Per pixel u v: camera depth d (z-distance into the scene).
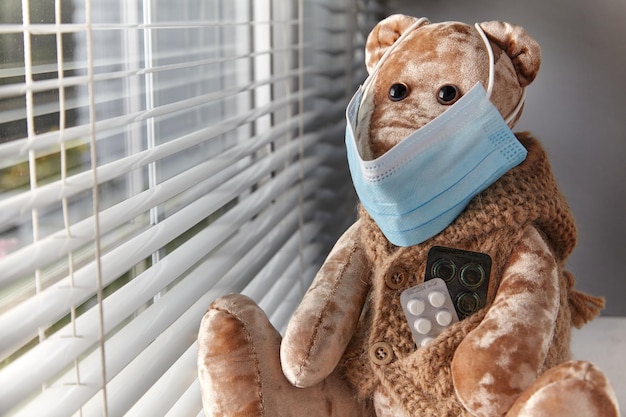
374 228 0.88
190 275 1.00
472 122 0.80
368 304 0.89
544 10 1.67
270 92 1.41
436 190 0.81
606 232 1.74
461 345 0.76
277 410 0.79
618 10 1.65
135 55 1.05
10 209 0.60
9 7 0.76
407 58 0.86
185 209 0.98
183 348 0.90
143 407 0.84
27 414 0.66
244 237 1.17
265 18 1.38
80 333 0.71
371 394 0.87
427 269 0.83
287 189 1.41
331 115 1.67
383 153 0.83
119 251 0.80
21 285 0.78
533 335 0.75
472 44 0.85
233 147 1.17
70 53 0.88
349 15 1.69
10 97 0.76
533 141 0.89
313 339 0.80
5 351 0.58
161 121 1.12
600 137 1.71
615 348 1.50
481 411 0.73
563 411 0.64
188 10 1.23
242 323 0.81
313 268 1.56
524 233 0.82
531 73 0.87
